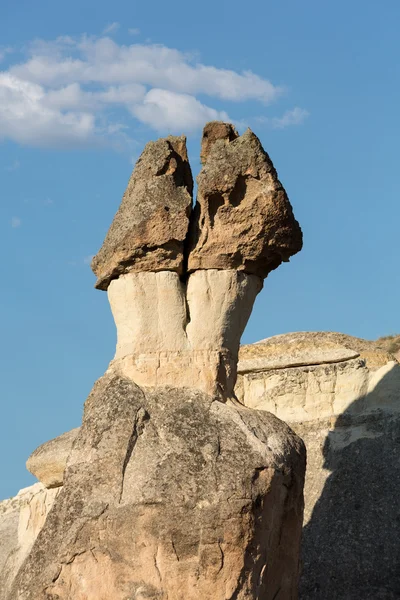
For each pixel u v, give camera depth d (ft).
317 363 84.94
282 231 59.16
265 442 55.67
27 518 74.90
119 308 59.62
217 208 59.16
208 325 58.70
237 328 59.62
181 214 58.54
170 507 53.06
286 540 56.03
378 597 72.64
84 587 53.11
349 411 82.69
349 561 74.74
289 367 85.46
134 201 59.62
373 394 82.74
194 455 54.34
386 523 75.77
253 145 58.95
